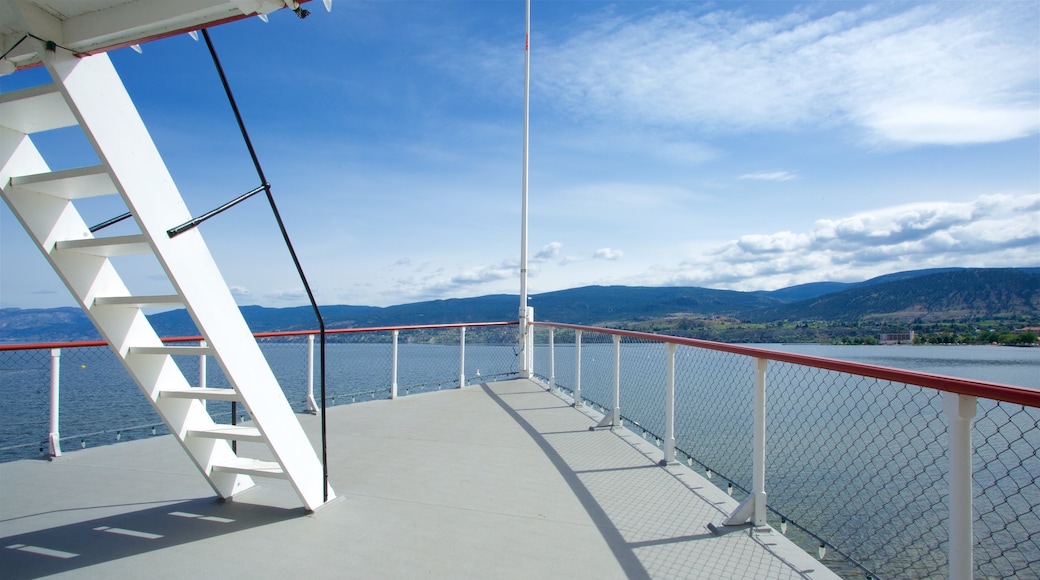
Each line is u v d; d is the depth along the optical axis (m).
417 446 4.07
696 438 3.56
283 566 2.15
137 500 2.95
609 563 2.17
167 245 2.10
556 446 4.07
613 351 4.68
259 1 1.65
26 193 2.12
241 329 2.46
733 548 2.31
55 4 1.74
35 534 2.48
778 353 2.30
